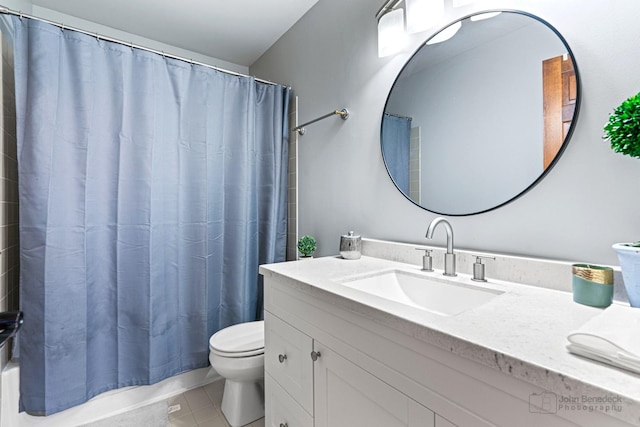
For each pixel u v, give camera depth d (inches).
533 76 37.9
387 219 58.1
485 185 42.9
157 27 86.6
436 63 49.2
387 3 51.4
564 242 35.6
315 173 77.3
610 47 32.1
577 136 34.4
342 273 45.4
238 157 77.0
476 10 44.5
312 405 39.7
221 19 83.4
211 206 73.9
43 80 54.0
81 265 58.3
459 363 23.3
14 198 59.4
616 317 22.7
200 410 64.4
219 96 74.4
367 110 62.1
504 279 39.5
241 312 76.1
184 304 70.6
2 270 54.1
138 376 64.6
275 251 84.1
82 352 58.5
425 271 46.3
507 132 40.4
